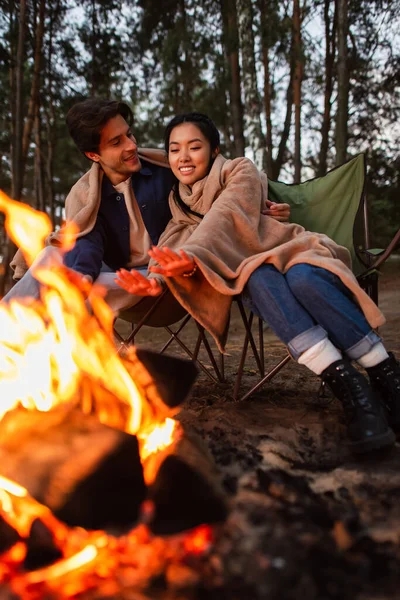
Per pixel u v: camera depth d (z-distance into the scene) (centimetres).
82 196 256
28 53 1177
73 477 131
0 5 1102
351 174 289
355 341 198
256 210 235
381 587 109
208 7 1295
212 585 110
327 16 1371
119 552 123
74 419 146
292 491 147
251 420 219
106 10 1284
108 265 267
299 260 206
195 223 252
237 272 211
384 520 135
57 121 1530
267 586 109
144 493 135
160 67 1471
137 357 180
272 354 423
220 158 252
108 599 108
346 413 188
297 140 1398
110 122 245
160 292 219
